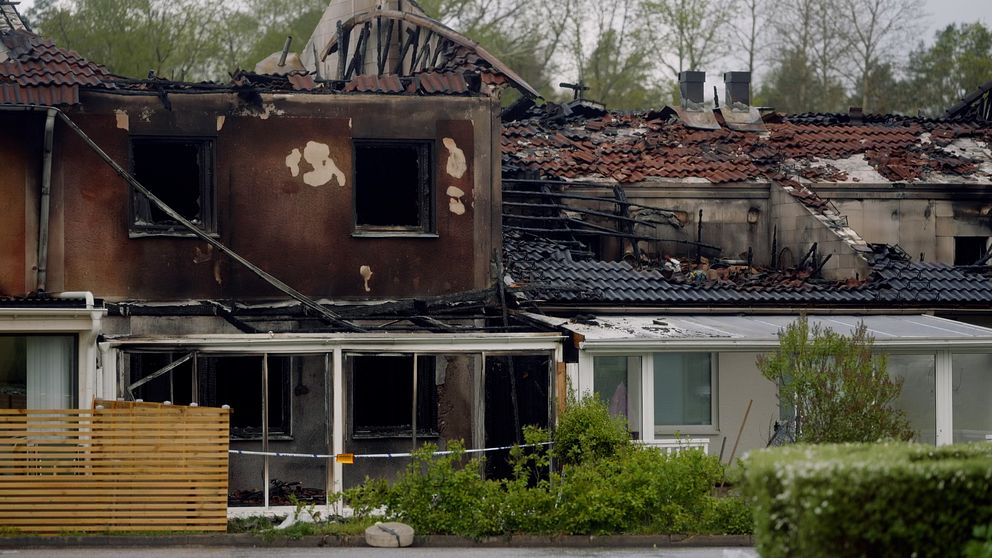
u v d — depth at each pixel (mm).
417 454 22188
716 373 27641
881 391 23891
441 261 27203
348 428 26578
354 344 23766
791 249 34438
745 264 34281
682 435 27297
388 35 33625
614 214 34375
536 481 25312
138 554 19859
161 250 25719
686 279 30469
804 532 11430
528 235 31938
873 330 27453
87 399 22406
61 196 25172
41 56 25281
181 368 25875
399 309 26719
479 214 27484
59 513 20984
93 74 25406
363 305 26656
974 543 11219
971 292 30578
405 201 27406
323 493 25797
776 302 28984
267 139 26344
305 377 26484
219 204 26078
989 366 28141
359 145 27094
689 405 27516
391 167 27375
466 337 24125
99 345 22812
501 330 25562
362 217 27219
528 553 20375
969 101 43062
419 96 27141
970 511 11523
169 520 21141
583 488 21953
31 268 24922
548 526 21703
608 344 25016
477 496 21938
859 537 11367
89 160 25328
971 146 39469
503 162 34562
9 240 24828
